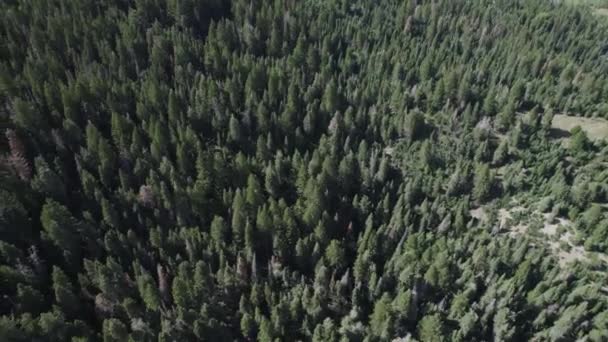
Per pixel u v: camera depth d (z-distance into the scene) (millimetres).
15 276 63031
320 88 116250
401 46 142625
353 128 102188
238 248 76562
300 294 69250
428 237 78312
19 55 107188
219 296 69562
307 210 77500
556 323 62938
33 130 84500
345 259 76188
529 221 83688
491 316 65188
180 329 62844
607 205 83500
